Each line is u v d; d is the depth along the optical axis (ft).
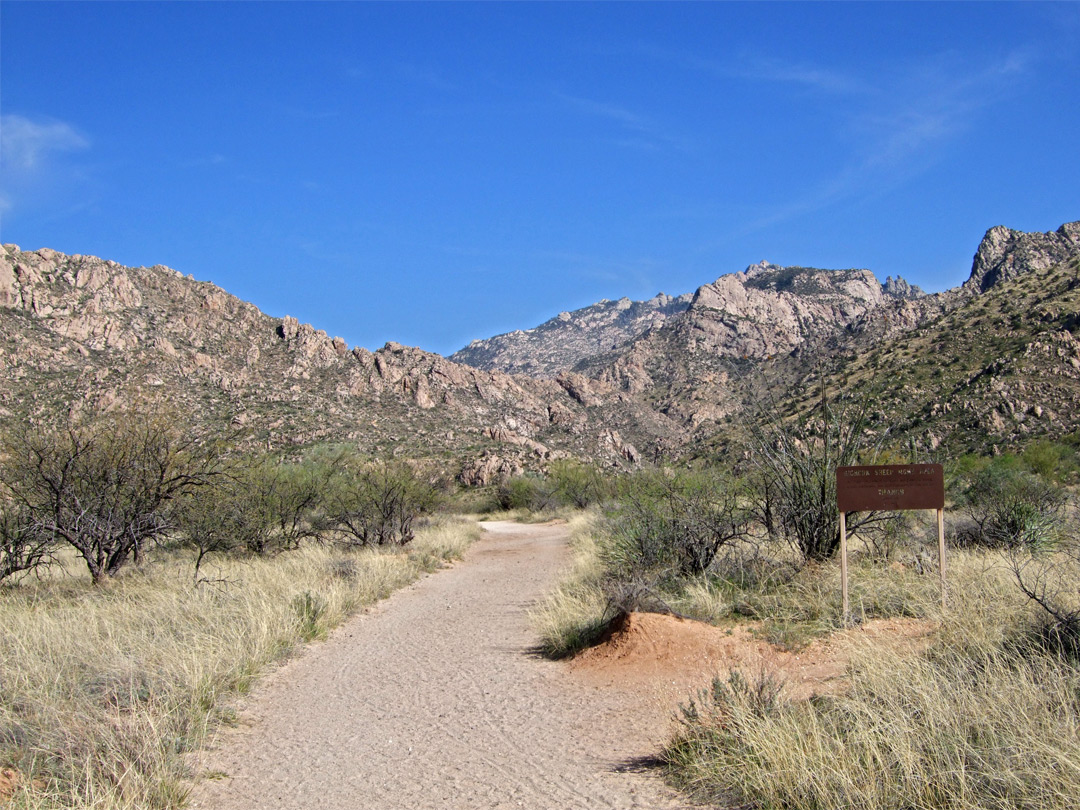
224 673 27.09
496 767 19.49
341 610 41.70
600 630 32.09
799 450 39.55
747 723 18.01
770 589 35.19
